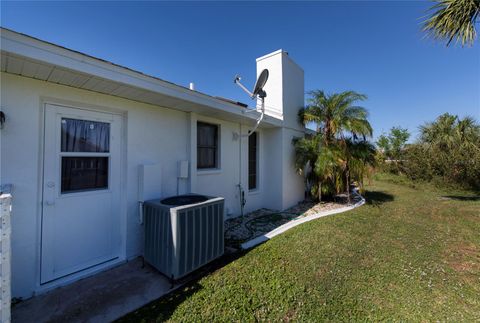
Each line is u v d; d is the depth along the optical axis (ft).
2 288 4.58
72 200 8.97
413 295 7.73
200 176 15.14
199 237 9.24
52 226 8.41
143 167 10.78
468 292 7.95
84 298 7.47
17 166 7.34
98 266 9.65
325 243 12.39
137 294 7.70
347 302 7.29
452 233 14.60
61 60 6.73
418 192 32.91
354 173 23.35
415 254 11.21
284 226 15.78
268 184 21.74
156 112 11.93
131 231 10.62
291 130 22.56
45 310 6.84
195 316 6.51
